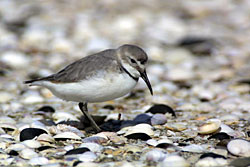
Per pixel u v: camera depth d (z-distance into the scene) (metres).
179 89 13.85
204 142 8.27
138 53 8.46
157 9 25.80
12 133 8.81
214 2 27.14
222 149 7.59
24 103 12.02
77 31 21.19
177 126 9.33
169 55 18.33
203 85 14.15
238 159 7.00
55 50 18.55
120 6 26.08
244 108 11.00
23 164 7.00
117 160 7.20
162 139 8.25
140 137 8.44
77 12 24.80
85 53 18.20
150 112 10.60
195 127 9.35
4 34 20.00
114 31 21.61
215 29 22.31
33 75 15.18
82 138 8.62
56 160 7.15
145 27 22.41
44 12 24.61
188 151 7.56
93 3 26.69
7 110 11.14
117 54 8.56
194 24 23.25
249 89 13.25
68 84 8.54
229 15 24.73
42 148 7.76
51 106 11.67
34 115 10.66
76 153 7.44
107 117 10.41
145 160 7.18
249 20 23.66
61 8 25.55
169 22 22.89
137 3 26.86
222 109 11.12
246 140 7.73
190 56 18.33
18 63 16.50
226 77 15.19
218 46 19.53
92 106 11.86
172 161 6.88
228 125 9.33
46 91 13.03
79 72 8.46
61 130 8.83
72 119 10.01
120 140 8.29
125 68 8.46
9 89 13.47
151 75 15.25
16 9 24.84
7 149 7.72
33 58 17.39
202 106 11.42
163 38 20.70
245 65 16.72
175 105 11.73
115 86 8.38
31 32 20.47
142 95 13.08
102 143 8.19
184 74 15.30
